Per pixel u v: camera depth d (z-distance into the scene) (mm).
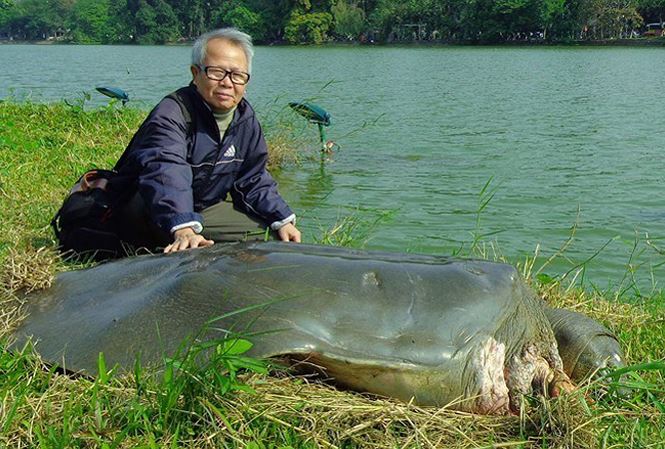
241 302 3379
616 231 7898
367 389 3330
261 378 3256
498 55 51688
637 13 66750
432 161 11609
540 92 24578
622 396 3631
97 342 3357
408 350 3297
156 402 3018
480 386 3402
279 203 5094
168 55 56500
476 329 3432
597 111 18922
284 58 47875
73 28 101438
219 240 5027
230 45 4672
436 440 3072
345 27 71562
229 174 4980
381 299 3414
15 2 104562
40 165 7906
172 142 4586
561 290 5281
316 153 11938
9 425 2887
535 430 3211
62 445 2777
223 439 2916
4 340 3521
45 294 3879
